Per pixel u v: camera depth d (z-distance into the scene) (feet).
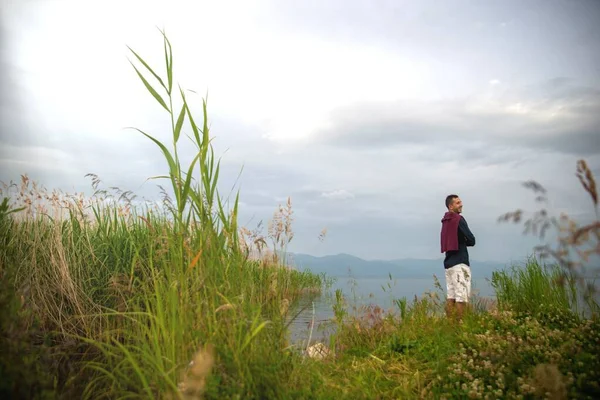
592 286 9.34
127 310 16.24
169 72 13.38
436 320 21.17
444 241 24.32
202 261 12.91
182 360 11.00
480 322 19.99
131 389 11.60
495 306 22.45
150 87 13.23
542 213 9.39
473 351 15.85
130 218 24.56
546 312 20.33
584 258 8.95
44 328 17.60
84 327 17.46
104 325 17.94
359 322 20.76
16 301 10.97
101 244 22.63
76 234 23.35
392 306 22.89
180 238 13.16
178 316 12.01
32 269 19.58
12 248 19.80
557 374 11.14
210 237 13.20
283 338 12.94
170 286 12.50
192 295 12.54
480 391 12.45
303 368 13.06
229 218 13.93
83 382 13.19
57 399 10.87
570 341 14.38
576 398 10.68
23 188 20.76
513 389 12.12
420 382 14.26
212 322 11.93
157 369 10.82
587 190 8.98
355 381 14.42
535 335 16.67
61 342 16.58
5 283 11.62
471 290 24.17
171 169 13.28
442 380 13.99
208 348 10.58
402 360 17.10
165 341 11.72
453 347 17.01
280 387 11.01
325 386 13.08
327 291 45.70
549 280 21.50
